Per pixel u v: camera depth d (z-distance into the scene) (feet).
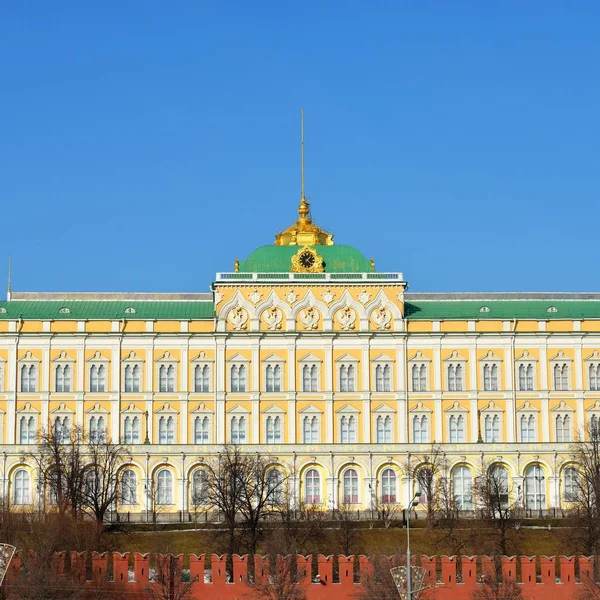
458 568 636.89
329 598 618.85
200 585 620.90
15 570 616.80
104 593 613.93
